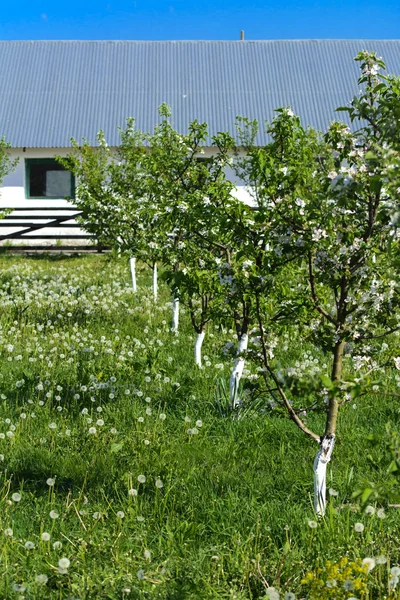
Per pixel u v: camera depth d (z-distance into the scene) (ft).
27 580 14.23
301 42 101.30
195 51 100.58
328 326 18.58
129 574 13.97
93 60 99.60
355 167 16.90
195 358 31.53
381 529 16.55
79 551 15.06
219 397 26.27
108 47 101.45
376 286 17.56
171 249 32.50
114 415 24.45
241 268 19.57
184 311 43.52
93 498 18.53
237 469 20.59
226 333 37.83
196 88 94.94
